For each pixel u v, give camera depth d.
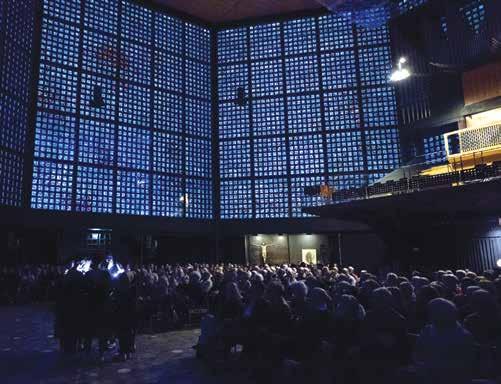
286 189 24.95
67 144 20.48
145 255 23.00
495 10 18.81
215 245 25.11
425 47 21.91
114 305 7.53
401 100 23.25
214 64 27.00
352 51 25.11
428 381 3.53
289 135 25.41
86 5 21.98
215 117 26.61
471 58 19.73
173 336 9.38
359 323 4.66
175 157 24.36
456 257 16.00
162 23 25.12
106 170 21.66
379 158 23.70
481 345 3.60
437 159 21.09
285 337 5.22
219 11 26.19
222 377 6.17
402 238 16.69
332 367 4.61
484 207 14.50
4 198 17.69
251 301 6.15
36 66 19.83
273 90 26.12
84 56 21.59
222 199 25.75
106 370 6.61
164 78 24.66
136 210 22.39
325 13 25.88
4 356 7.55
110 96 22.27
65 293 7.89
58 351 7.95
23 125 18.94
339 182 24.11
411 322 5.30
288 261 25.19
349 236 24.55
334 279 9.11
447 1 20.78
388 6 23.20
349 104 24.70
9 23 17.86
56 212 19.59
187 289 10.79
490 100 19.08
